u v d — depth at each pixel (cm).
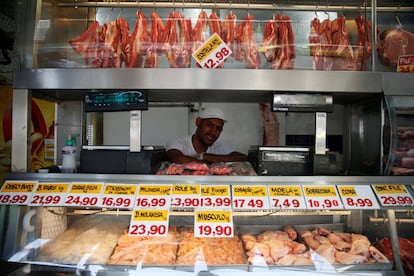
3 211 122
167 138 335
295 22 146
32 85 130
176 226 133
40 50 139
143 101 131
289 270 116
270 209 118
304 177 127
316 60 142
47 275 117
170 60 140
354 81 133
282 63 141
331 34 144
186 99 167
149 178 126
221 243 126
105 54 140
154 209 118
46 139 253
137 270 114
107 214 131
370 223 134
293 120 339
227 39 141
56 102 176
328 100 136
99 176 126
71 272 116
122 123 324
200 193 122
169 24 142
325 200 121
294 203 120
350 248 126
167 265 115
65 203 119
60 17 156
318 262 120
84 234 130
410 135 135
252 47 140
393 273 118
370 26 151
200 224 116
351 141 179
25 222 123
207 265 116
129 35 143
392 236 126
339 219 143
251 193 122
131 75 129
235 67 141
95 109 135
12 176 127
